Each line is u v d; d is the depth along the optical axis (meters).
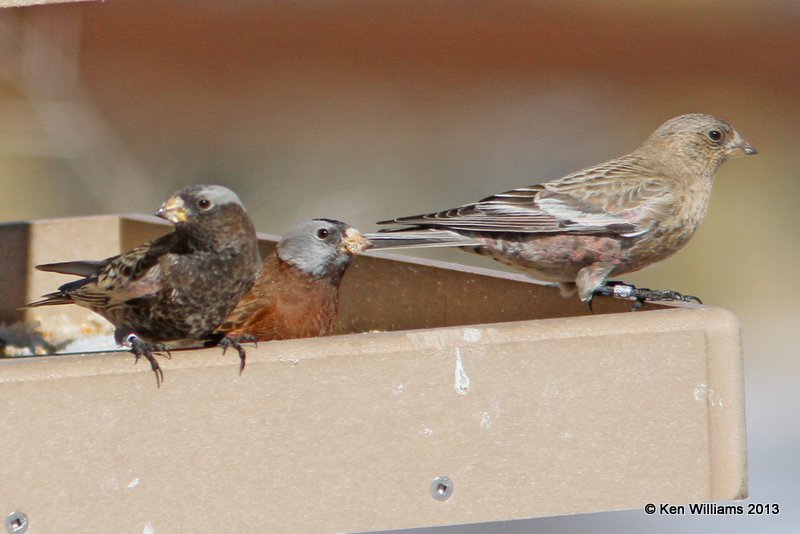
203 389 7.84
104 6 21.89
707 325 8.38
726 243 25.05
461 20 28.42
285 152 26.06
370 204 24.84
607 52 29.11
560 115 27.98
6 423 7.60
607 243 10.93
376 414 8.03
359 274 11.70
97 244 12.81
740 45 29.52
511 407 8.19
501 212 10.91
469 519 8.16
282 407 7.93
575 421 8.25
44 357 7.88
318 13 27.61
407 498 8.08
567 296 11.16
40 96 22.30
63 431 7.67
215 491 7.87
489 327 8.20
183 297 8.57
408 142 26.88
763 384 21.62
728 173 26.91
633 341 8.29
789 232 25.42
